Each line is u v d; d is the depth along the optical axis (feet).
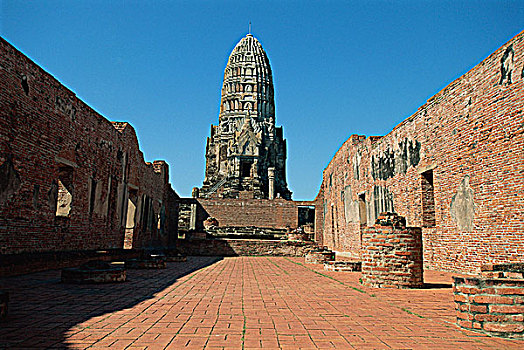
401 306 25.94
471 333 19.22
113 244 70.59
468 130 48.91
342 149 108.06
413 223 63.67
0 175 38.60
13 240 40.96
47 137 47.29
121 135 74.54
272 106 280.92
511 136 41.70
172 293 30.40
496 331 18.80
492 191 44.32
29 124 43.47
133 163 82.99
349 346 16.71
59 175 53.88
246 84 278.05
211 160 264.72
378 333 18.93
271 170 222.28
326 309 24.61
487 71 45.57
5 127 39.24
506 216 42.22
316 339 17.67
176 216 138.62
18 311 22.70
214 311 23.52
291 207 160.76
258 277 43.27
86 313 22.45
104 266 37.47
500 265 25.04
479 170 46.60
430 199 60.95
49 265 45.11
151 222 102.73
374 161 81.92
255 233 149.18
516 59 41.16
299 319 21.66
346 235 102.68
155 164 115.34
